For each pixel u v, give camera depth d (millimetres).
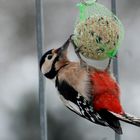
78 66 9250
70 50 12000
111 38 9188
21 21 15828
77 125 14320
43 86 9227
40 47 9219
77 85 9195
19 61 15680
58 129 14320
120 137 9344
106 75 9141
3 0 15789
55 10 15594
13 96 14977
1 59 15672
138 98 14656
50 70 9406
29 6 15789
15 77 15367
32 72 15414
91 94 9070
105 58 9305
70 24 15586
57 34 15539
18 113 14734
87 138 14242
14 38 15844
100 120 9031
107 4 15148
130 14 15258
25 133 14625
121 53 14891
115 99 9023
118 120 8891
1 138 14539
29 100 14836
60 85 9367
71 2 15625
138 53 14922
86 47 9211
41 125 9086
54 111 14344
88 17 9242
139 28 15164
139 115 14477
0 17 15844
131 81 14789
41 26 9148
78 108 9227
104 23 9188
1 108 14852
